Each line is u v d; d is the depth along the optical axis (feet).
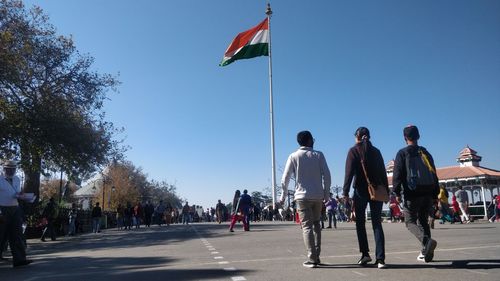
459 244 31.76
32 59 87.51
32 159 86.99
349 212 26.61
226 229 74.49
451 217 72.18
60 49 93.15
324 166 24.30
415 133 23.63
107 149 98.78
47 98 87.35
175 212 187.11
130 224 114.93
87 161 91.66
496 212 84.89
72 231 86.02
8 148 83.56
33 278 24.70
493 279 18.17
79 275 25.14
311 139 24.85
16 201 31.04
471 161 119.44
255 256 29.66
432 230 50.42
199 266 25.96
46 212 71.72
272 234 52.75
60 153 86.02
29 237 78.13
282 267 23.68
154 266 27.48
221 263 26.78
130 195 279.08
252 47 103.14
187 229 82.89
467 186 118.32
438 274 19.70
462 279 18.37
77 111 96.63
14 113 80.84
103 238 68.85
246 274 21.88
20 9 87.30
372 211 22.93
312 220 23.85
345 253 29.14
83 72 97.81
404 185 23.48
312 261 23.22
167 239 55.21
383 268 21.85
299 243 38.65
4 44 76.89
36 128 82.17
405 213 23.50
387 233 45.83
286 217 138.41
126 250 41.57
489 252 26.11
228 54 101.86
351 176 23.36
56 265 30.96
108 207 252.21
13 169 31.68
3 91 82.23
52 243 62.90
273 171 104.12
